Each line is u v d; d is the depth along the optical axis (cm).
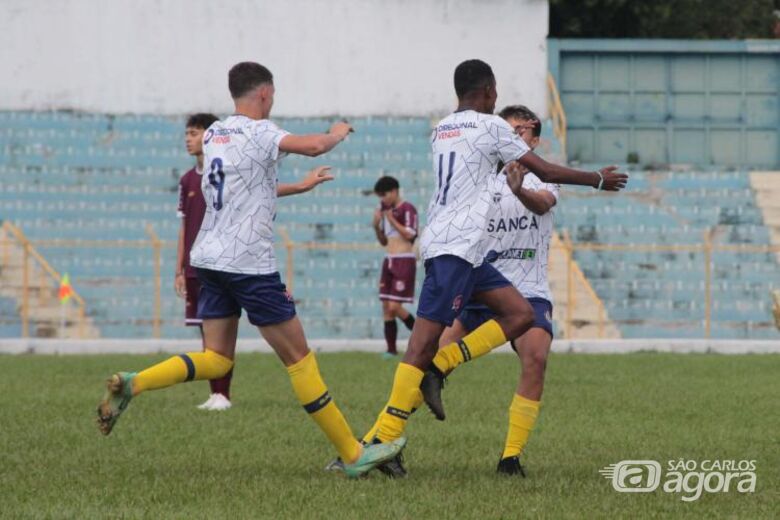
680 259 9650
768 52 10738
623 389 5069
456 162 2828
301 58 10456
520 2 10500
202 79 10438
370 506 2436
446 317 2812
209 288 2814
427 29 10481
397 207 6850
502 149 2816
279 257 9675
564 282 9344
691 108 10819
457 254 2794
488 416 4097
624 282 9488
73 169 10025
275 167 2781
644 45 10694
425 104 10469
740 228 9800
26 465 2970
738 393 4928
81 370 5944
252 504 2452
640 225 9806
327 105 10450
